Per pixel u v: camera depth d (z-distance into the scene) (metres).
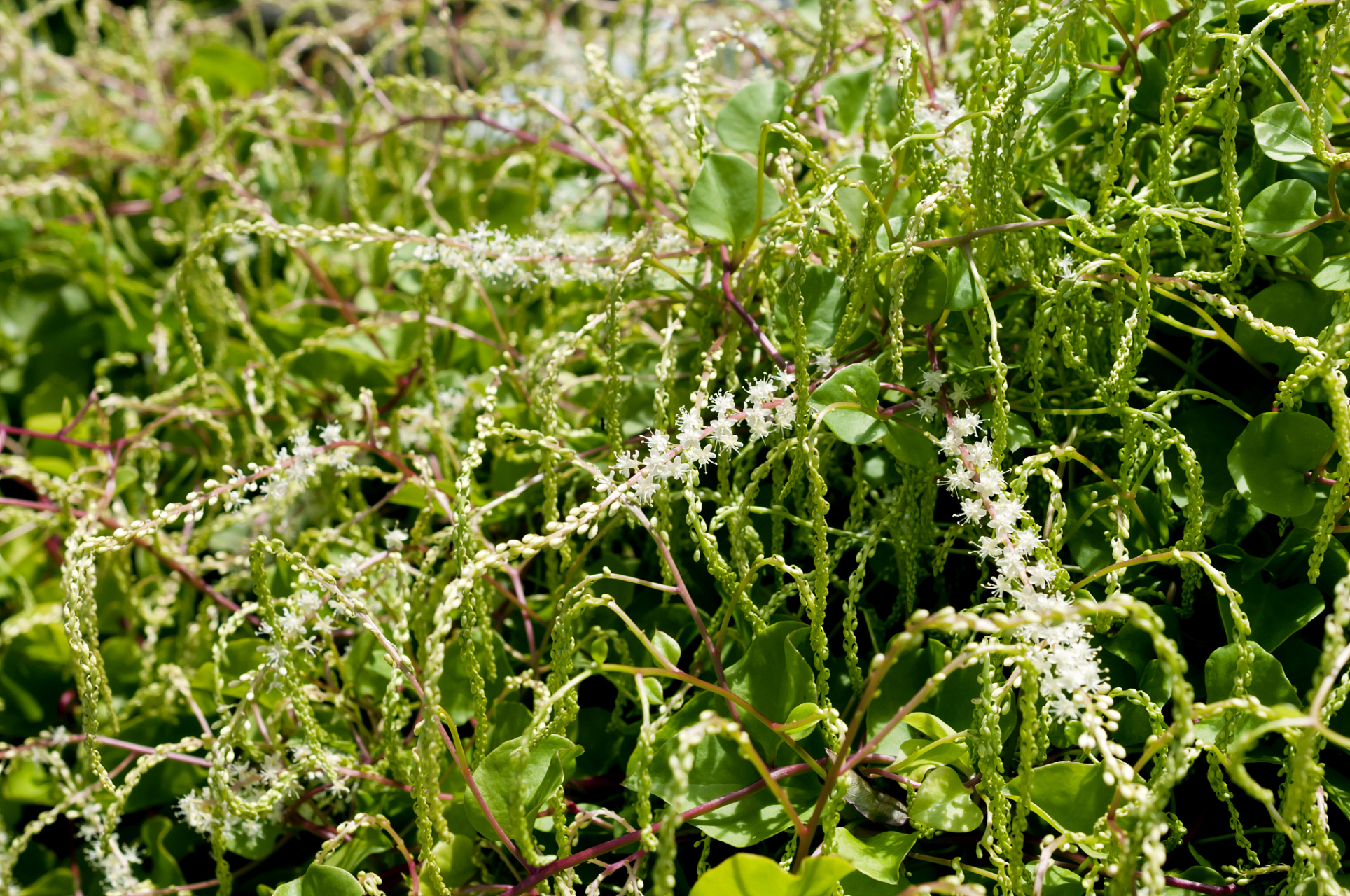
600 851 0.46
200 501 0.48
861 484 0.48
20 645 0.56
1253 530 0.48
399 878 0.49
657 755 0.46
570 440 0.52
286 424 0.57
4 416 0.61
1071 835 0.45
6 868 0.51
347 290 0.61
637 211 0.54
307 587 0.48
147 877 0.53
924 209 0.47
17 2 1.04
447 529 0.49
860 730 0.47
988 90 0.48
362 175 0.62
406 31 0.64
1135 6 0.49
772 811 0.46
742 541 0.47
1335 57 0.46
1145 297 0.47
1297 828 0.45
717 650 0.47
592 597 0.47
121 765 0.50
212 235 0.52
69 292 0.62
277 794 0.48
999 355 0.46
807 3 0.53
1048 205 0.50
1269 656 0.45
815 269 0.49
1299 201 0.47
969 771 0.46
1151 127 0.49
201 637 0.53
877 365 0.48
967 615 0.44
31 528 0.57
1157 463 0.47
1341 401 0.45
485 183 0.61
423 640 0.49
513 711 0.48
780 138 0.50
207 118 0.62
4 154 0.64
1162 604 0.48
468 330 0.55
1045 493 0.48
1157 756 0.45
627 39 0.64
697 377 0.50
